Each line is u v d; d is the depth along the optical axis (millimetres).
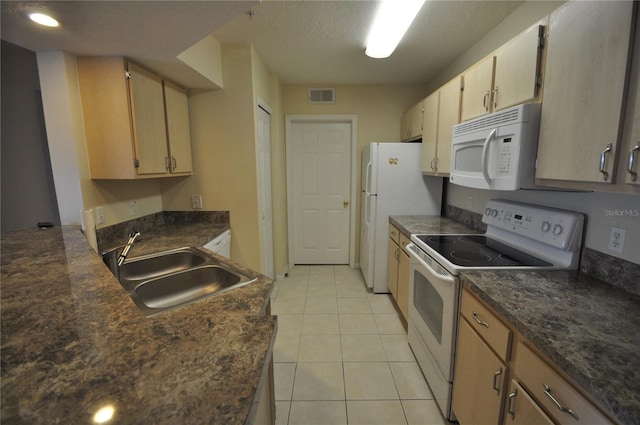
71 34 1478
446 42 2406
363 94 3627
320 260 4086
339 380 1918
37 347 624
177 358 627
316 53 2625
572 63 1100
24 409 464
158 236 2152
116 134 1829
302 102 3643
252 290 1099
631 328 935
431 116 2562
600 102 979
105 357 605
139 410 480
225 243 2496
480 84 1756
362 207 3672
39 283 955
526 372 995
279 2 1809
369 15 1959
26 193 2482
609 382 710
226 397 522
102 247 1878
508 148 1406
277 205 3434
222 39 2340
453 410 1557
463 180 1845
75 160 1778
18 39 1532
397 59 2787
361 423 1609
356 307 2893
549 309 1057
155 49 1673
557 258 1503
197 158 2586
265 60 2812
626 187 914
